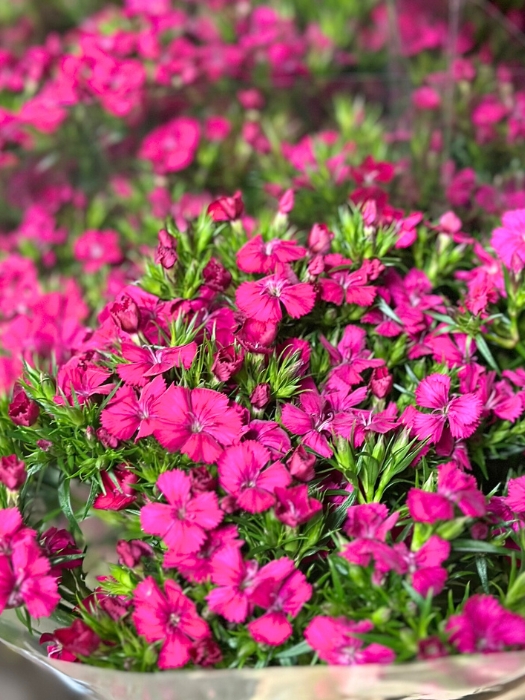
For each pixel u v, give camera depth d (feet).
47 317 2.13
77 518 1.73
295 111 2.92
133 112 2.74
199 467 1.57
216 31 3.18
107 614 1.57
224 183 2.75
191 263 1.85
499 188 2.29
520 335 1.85
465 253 2.01
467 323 1.79
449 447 1.70
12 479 1.64
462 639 1.46
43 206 2.84
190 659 1.52
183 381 1.63
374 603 1.50
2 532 1.59
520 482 1.65
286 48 3.03
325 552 1.60
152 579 1.54
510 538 1.64
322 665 1.51
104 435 1.64
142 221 2.69
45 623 1.68
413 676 1.49
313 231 1.82
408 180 2.41
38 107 2.69
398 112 2.69
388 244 1.87
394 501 1.65
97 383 1.69
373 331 1.84
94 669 1.53
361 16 3.01
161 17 3.08
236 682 1.51
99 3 3.42
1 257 2.76
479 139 2.38
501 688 1.61
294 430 1.64
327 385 1.73
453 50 2.39
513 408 1.77
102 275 2.55
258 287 1.72
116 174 2.84
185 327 1.71
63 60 2.74
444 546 1.50
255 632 1.49
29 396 1.75
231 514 1.58
